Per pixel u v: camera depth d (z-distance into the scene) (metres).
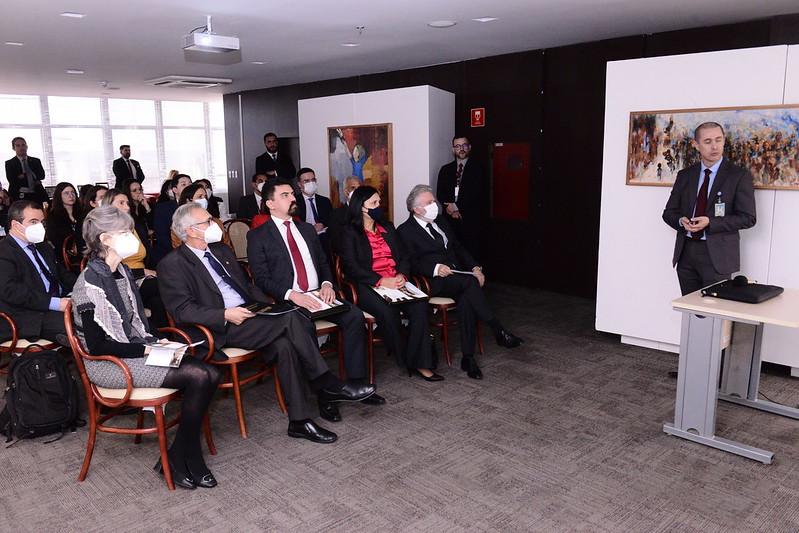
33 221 3.78
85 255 2.98
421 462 3.21
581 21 5.48
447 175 6.66
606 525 2.64
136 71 8.77
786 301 3.22
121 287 3.04
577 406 3.88
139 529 2.66
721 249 4.03
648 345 4.98
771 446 3.33
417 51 7.00
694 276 4.22
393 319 4.20
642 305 4.89
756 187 4.18
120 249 2.94
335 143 7.12
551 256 7.09
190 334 3.45
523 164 7.18
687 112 4.39
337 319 3.93
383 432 3.56
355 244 4.39
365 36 6.12
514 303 6.59
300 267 4.04
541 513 2.74
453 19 5.36
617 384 4.23
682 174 4.21
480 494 2.90
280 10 4.97
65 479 3.07
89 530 2.66
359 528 2.64
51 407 3.43
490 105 7.39
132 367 2.90
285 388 3.42
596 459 3.21
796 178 4.02
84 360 2.95
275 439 3.48
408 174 6.59
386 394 4.11
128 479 3.07
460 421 3.69
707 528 2.61
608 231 4.96
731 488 2.92
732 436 3.45
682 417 3.42
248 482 3.03
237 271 3.76
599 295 5.12
